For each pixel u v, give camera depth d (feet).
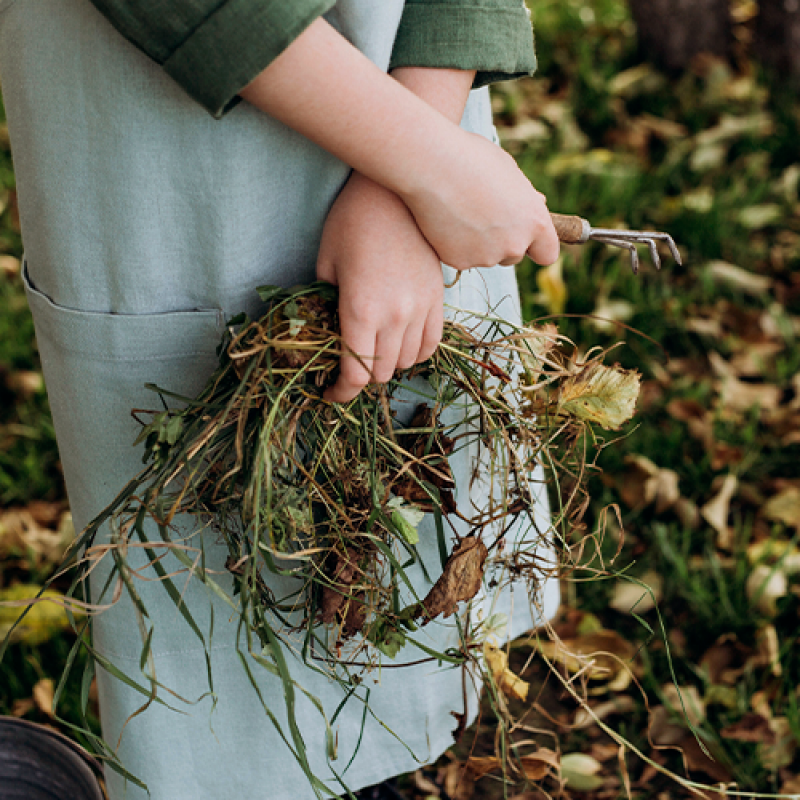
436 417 3.92
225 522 3.72
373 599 3.87
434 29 3.54
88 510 3.95
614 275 7.61
